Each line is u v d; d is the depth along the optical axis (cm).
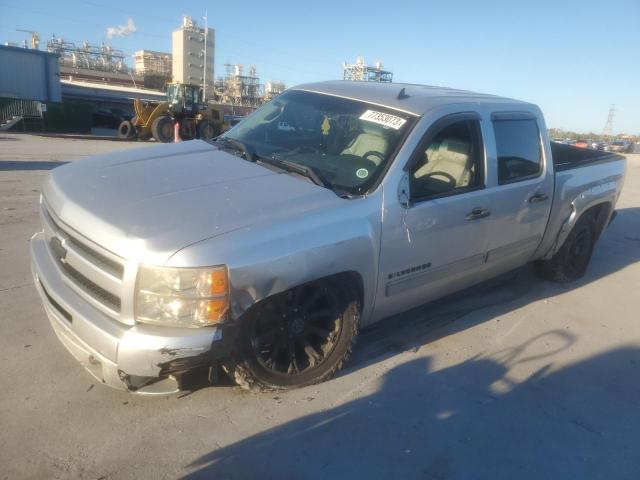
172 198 294
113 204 286
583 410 337
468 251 398
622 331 464
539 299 523
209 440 277
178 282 251
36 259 319
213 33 9881
